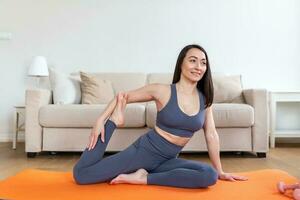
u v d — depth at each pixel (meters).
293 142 3.94
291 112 3.99
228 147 2.94
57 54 4.03
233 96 3.34
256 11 4.00
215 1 4.01
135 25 4.04
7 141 3.99
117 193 1.52
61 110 2.92
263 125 2.94
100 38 4.04
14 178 1.78
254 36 4.00
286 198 1.46
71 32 4.04
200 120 1.75
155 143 1.72
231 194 1.51
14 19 4.03
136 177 1.68
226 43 4.01
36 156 2.97
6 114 4.02
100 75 3.64
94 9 4.04
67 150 2.98
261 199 1.44
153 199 1.43
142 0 4.02
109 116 1.73
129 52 4.04
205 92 1.83
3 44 4.02
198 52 1.77
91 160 1.66
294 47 3.99
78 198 1.44
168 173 1.64
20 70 4.03
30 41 4.03
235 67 4.00
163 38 4.03
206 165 1.64
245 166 2.50
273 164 2.58
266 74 4.00
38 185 1.65
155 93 1.75
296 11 3.98
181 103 1.73
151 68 4.03
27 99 2.96
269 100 3.61
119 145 2.96
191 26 4.02
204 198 1.45
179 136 1.73
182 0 4.02
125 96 1.75
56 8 4.03
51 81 3.41
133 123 2.90
